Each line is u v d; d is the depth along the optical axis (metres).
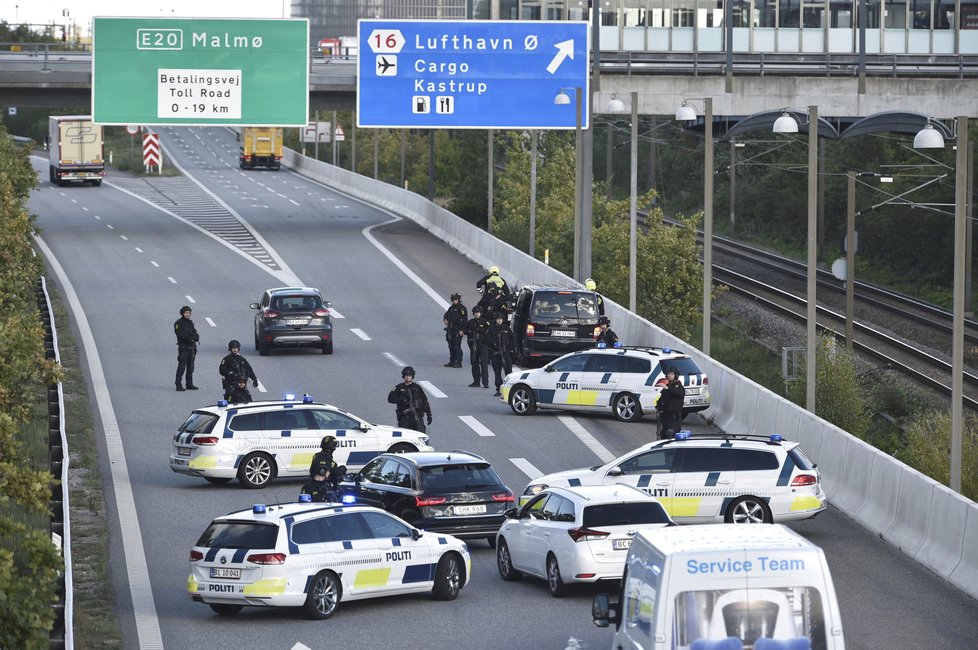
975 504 82.56
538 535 80.25
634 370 134.25
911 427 150.12
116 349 170.38
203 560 74.62
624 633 52.00
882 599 78.75
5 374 80.75
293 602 73.44
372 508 77.69
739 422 128.25
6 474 59.84
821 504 92.94
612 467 93.19
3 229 125.44
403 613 75.69
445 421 134.12
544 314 160.75
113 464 116.31
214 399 143.38
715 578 47.56
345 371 159.75
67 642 60.28
